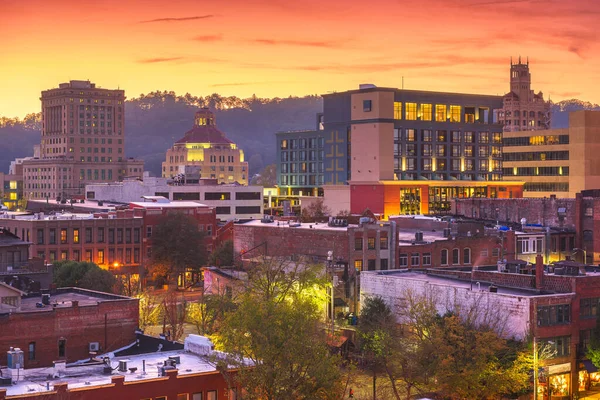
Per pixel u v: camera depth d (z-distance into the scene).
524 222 180.75
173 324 130.00
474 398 98.56
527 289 116.06
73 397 74.19
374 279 126.81
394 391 102.75
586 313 111.56
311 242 158.00
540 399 105.62
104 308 98.81
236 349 85.94
